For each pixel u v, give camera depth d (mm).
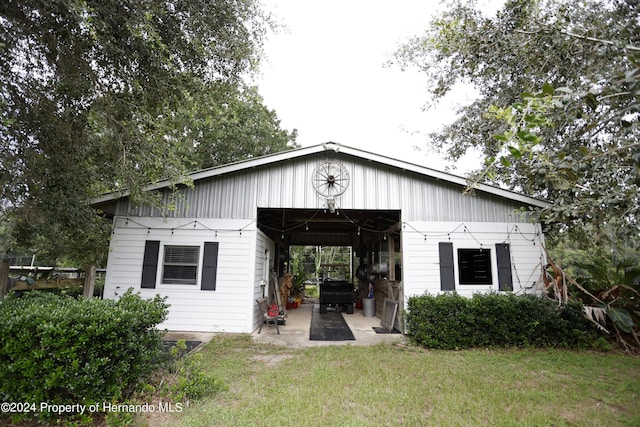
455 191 7387
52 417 2762
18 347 2643
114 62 4527
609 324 6234
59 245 5680
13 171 4520
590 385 4051
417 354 5488
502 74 5266
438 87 6406
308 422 2975
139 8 4062
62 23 4031
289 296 12234
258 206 7250
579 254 9555
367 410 3268
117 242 7102
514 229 7254
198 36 4887
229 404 3350
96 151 5246
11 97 4414
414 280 7078
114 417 2732
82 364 2898
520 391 3814
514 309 6055
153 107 5141
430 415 3195
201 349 5547
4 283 5020
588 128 3020
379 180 7371
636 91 2328
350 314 10422
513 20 4117
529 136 2193
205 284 6988
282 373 4316
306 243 14594
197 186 7312
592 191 3213
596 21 3635
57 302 3227
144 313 3510
